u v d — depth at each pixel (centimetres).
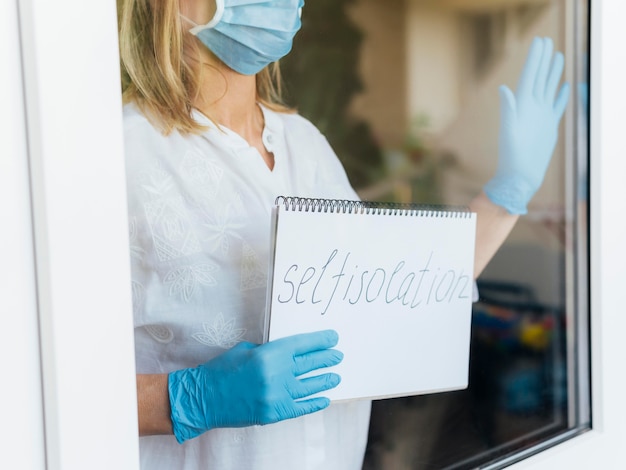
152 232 48
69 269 35
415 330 58
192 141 50
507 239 74
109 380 37
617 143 76
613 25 74
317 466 59
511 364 75
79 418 36
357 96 60
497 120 71
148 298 48
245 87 52
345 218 51
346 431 61
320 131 58
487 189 71
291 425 57
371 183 62
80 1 35
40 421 35
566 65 77
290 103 56
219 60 51
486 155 71
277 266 47
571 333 80
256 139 54
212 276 51
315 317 50
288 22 53
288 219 47
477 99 70
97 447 37
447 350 61
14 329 34
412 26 64
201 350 51
